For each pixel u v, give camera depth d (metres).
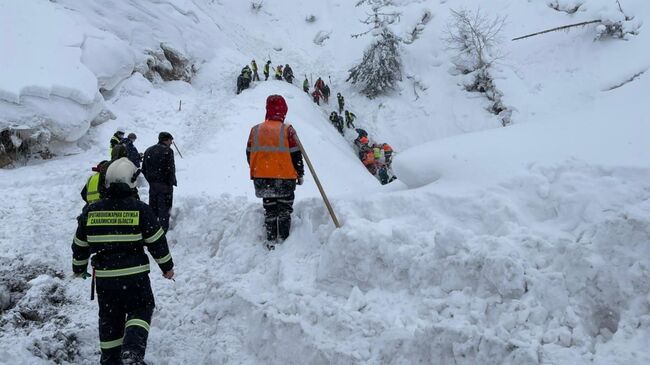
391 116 28.45
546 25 28.45
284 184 5.55
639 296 3.22
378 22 30.05
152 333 4.89
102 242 3.83
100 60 20.06
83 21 21.52
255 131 5.62
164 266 3.99
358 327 4.01
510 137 5.15
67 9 21.81
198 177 14.17
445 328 3.46
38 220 8.77
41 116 15.65
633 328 3.14
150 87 22.11
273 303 4.62
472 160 4.98
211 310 5.05
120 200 3.90
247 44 32.81
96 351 4.64
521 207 4.26
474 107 27.27
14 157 15.41
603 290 3.32
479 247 3.86
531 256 3.73
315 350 3.96
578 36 27.00
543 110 24.83
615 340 3.14
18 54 16.86
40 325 5.11
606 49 25.70
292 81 28.53
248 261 5.64
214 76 26.62
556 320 3.34
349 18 35.56
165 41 25.17
